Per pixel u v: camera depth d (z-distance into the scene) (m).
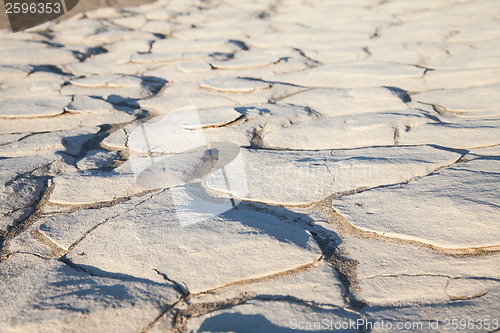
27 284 0.75
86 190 0.88
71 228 0.82
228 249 0.78
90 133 1.04
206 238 0.79
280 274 0.75
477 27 1.68
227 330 0.71
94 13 2.67
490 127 0.96
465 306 0.72
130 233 0.80
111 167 0.94
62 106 1.13
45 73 1.48
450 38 1.61
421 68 1.28
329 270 0.76
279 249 0.78
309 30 1.97
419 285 0.74
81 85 1.35
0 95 1.26
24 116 1.09
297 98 1.14
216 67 1.49
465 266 0.75
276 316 0.72
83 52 1.80
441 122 1.00
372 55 1.50
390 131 0.98
